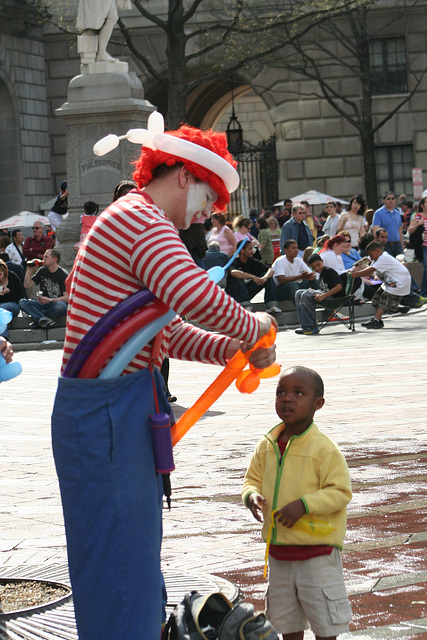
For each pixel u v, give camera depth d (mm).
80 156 22891
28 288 24359
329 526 4383
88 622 3951
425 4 44000
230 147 48281
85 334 3939
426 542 6527
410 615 5234
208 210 4270
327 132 45219
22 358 18969
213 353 4453
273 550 4473
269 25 32094
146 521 3959
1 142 44438
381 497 7727
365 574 5930
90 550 3916
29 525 7395
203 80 31359
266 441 4562
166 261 3801
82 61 23031
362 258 21672
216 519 7359
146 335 3939
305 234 24797
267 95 45562
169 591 5516
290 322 21766
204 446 9984
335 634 4375
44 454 10047
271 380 14594
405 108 44781
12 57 44000
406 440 9828
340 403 12078
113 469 3889
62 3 42344
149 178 4223
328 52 41750
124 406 3926
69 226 22891
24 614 5160
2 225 39250
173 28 30406
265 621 3908
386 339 18500
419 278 25312
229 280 21625
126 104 22438
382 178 45531
